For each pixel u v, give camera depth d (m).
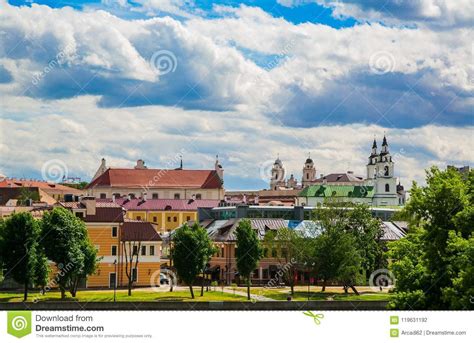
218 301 92.56
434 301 60.09
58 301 91.12
